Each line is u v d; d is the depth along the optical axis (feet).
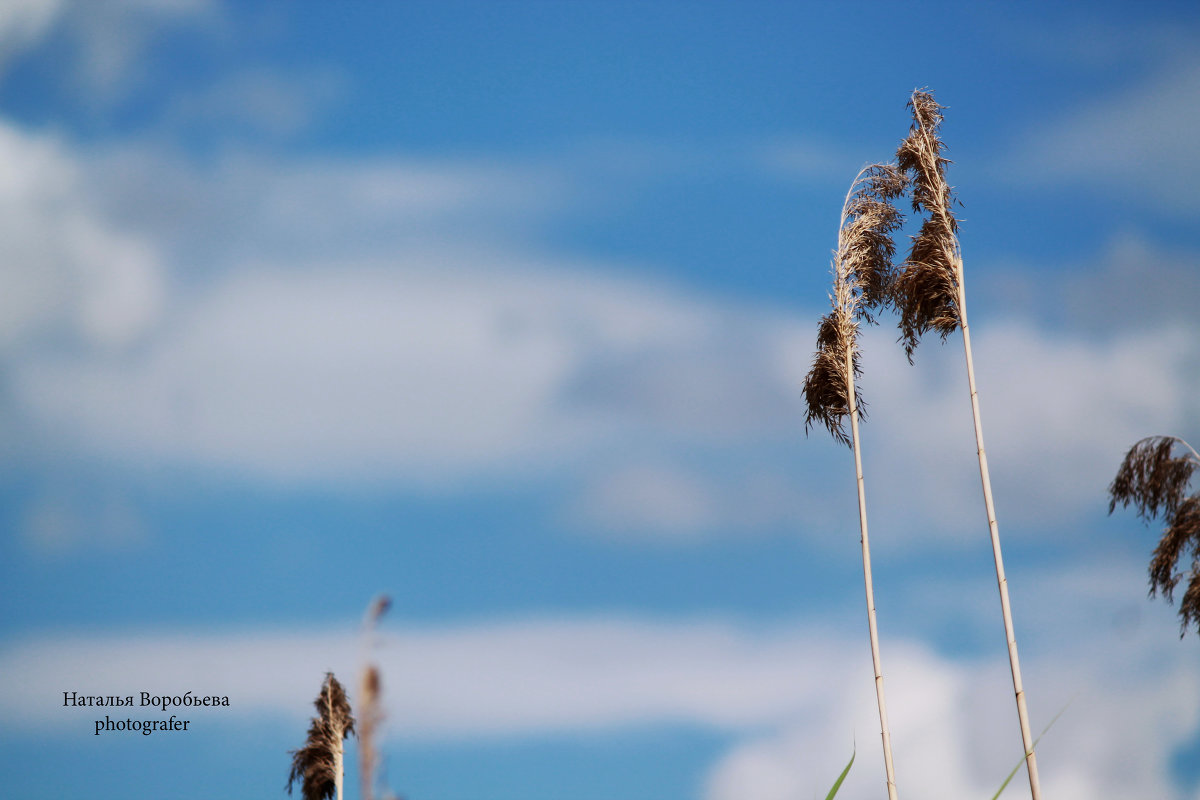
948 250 37.65
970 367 36.88
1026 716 32.50
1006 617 33.55
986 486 35.19
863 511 37.68
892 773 33.24
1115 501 31.73
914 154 38.45
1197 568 30.22
